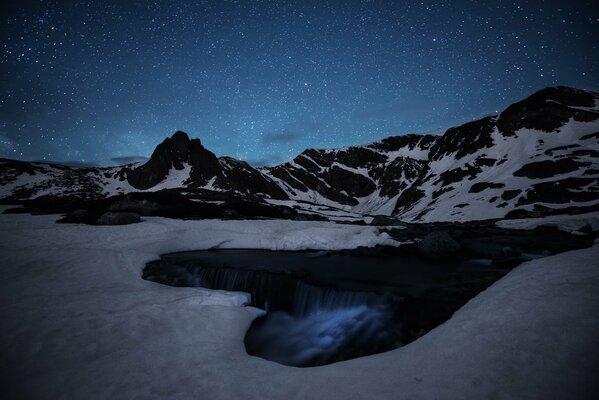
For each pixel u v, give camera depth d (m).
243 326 8.23
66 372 5.35
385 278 12.00
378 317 9.06
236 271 13.27
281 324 9.55
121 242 18.34
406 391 4.29
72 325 7.14
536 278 7.50
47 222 25.50
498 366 4.47
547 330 4.97
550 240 22.06
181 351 6.22
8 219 27.16
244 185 108.75
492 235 25.38
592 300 5.54
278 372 5.41
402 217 84.12
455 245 16.41
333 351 7.90
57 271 11.88
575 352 4.32
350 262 15.28
